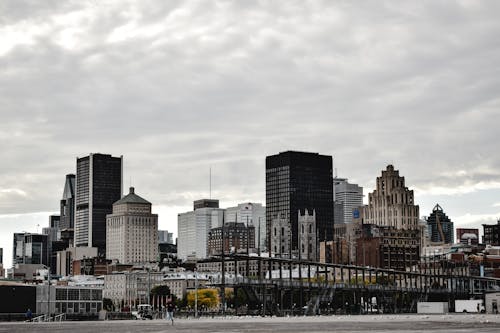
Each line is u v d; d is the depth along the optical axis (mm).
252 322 182875
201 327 150000
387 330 121500
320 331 121438
